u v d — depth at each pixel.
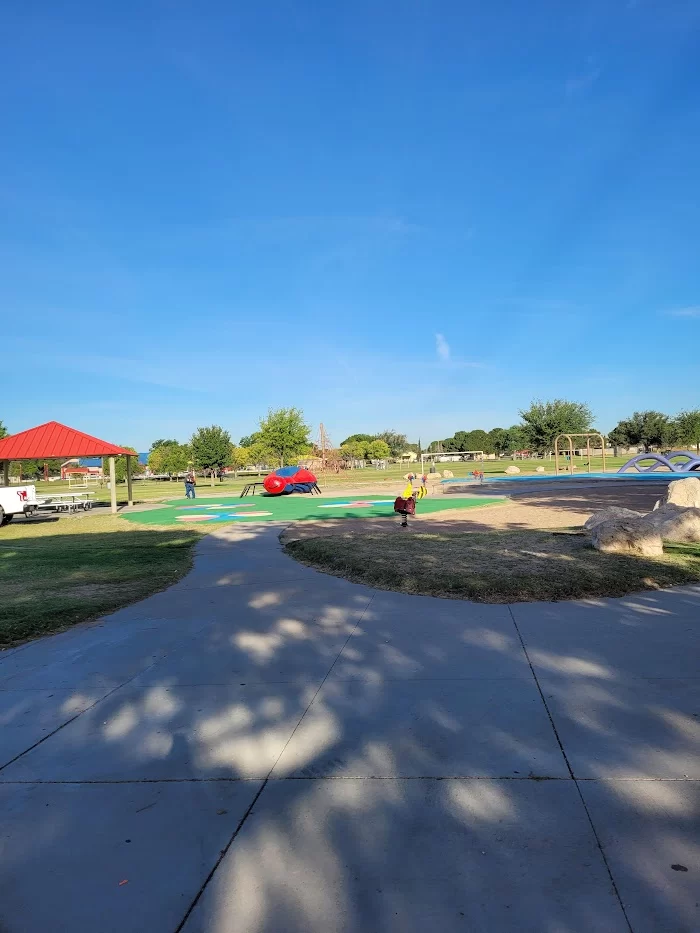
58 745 4.18
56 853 2.99
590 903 2.50
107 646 6.44
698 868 2.68
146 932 2.46
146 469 96.38
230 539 14.38
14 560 12.48
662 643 5.73
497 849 2.86
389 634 6.38
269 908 2.55
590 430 67.69
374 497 27.23
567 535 12.16
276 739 4.10
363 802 3.29
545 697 4.58
